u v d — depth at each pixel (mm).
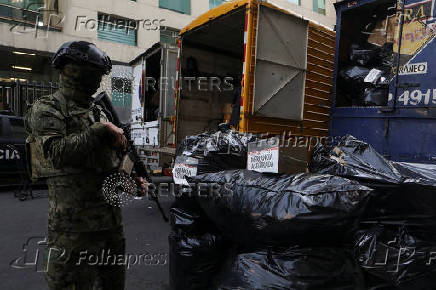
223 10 4445
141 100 7227
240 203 1804
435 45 3246
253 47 3969
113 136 1265
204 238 2074
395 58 3570
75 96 1342
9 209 5062
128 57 13633
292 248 1649
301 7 17281
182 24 14977
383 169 2070
